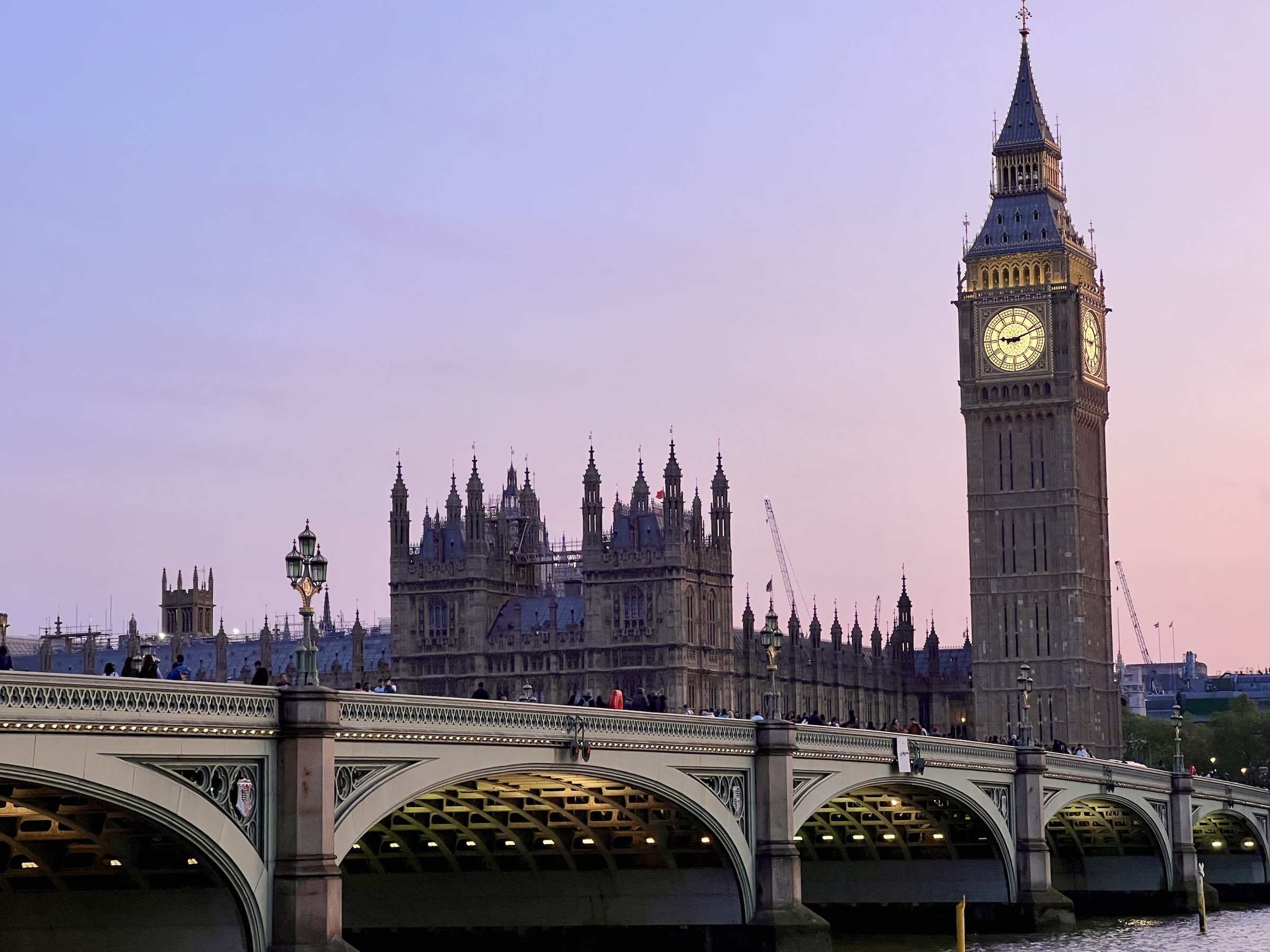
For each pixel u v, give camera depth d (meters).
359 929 101.00
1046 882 127.06
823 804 102.19
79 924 73.38
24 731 58.84
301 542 70.56
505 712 78.75
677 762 90.81
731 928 96.62
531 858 99.62
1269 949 115.56
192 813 65.06
